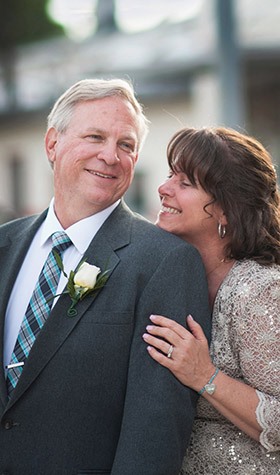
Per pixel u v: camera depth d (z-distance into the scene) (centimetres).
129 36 1563
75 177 267
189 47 1276
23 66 1580
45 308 261
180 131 278
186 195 272
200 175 268
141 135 279
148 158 1423
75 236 269
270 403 252
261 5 1202
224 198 269
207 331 259
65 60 1509
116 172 267
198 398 257
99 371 246
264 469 260
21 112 1580
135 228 270
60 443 246
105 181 266
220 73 801
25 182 1719
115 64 1383
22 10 1559
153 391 245
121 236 266
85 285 248
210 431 262
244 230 270
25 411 249
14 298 272
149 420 241
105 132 264
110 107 266
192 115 1340
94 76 1404
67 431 246
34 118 1573
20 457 249
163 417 242
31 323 260
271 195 279
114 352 248
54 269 267
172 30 1462
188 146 271
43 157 1661
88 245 268
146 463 238
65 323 250
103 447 248
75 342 248
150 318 251
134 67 1324
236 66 798
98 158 264
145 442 240
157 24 1589
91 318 250
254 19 1184
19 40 1577
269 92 1372
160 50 1339
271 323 255
